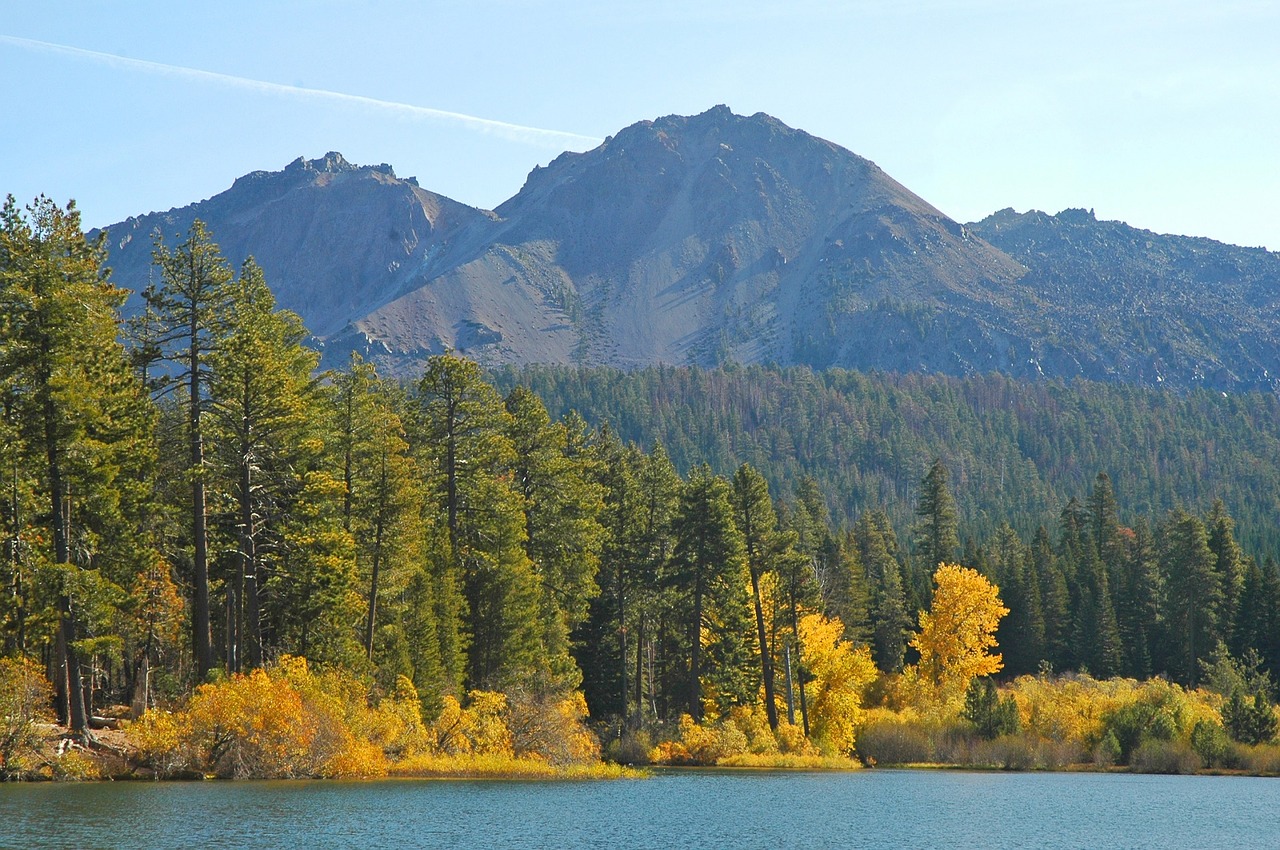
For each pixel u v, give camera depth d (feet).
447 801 147.43
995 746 263.29
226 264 159.33
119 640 143.95
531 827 131.13
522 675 205.98
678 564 238.48
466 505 212.64
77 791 129.18
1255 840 143.23
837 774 226.99
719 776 211.20
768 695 247.29
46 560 140.05
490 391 211.82
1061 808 173.99
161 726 146.61
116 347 157.38
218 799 130.72
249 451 159.74
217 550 169.17
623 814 147.64
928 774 238.07
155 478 169.07
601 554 254.68
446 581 195.93
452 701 187.01
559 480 233.55
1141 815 167.32
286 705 152.35
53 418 140.26
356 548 182.70
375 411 190.29
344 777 161.99
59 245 142.92
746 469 251.60
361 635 189.06
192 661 179.42
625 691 249.14
